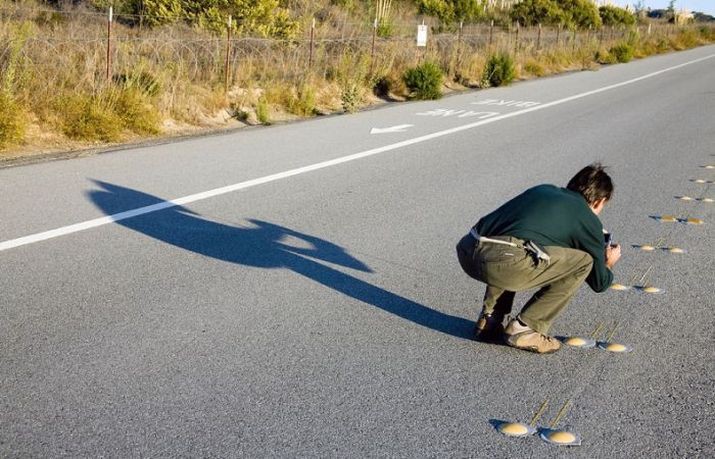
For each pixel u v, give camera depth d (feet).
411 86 62.90
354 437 11.57
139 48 47.70
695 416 12.57
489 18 138.82
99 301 16.70
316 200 26.96
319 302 17.30
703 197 29.43
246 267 19.48
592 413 12.58
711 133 46.47
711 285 19.44
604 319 16.92
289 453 11.06
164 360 13.96
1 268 18.48
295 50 59.00
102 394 12.60
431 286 18.72
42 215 23.30
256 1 62.49
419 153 37.29
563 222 14.10
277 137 40.65
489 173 32.78
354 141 40.24
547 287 14.67
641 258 21.62
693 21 229.04
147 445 11.13
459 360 14.51
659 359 14.83
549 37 113.39
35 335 14.78
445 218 25.14
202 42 52.65
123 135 38.14
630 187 30.81
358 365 14.11
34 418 11.76
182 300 16.99
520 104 60.95
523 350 15.05
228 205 25.68
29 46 40.86
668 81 85.56
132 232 22.06
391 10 104.42
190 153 34.88
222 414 12.11
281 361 14.14
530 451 11.35
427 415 12.33
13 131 33.32
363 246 21.79
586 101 63.87
